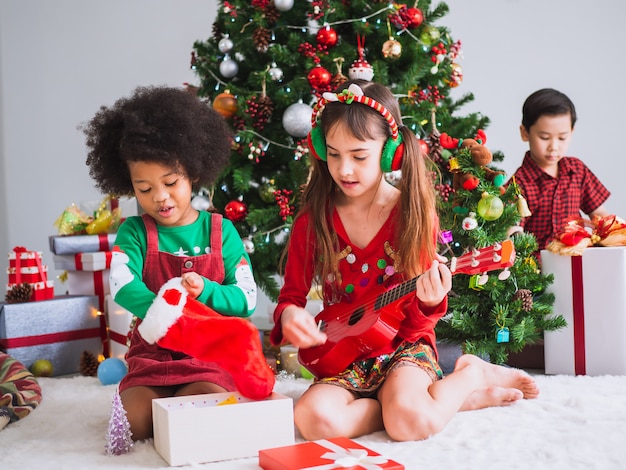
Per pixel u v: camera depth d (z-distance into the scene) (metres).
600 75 3.70
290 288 1.77
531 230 2.72
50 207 4.01
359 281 1.71
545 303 2.21
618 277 2.13
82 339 2.46
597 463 1.32
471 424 1.60
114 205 2.71
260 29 2.48
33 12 4.00
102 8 4.01
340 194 1.77
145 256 1.72
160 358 1.66
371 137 1.61
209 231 1.77
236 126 2.51
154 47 4.00
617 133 3.70
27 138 4.00
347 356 1.62
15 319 2.33
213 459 1.42
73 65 4.01
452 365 2.24
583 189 2.80
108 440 1.49
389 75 2.65
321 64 2.52
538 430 1.55
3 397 1.81
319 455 1.32
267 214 2.47
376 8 2.53
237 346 1.47
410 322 1.67
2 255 3.95
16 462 1.44
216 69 2.67
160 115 1.65
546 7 3.74
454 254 2.27
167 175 1.64
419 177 1.68
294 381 2.15
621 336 2.13
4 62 3.98
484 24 3.81
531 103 2.70
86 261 2.51
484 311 2.24
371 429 1.58
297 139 2.61
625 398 1.80
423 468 1.32
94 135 1.76
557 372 2.20
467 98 2.81
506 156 3.83
